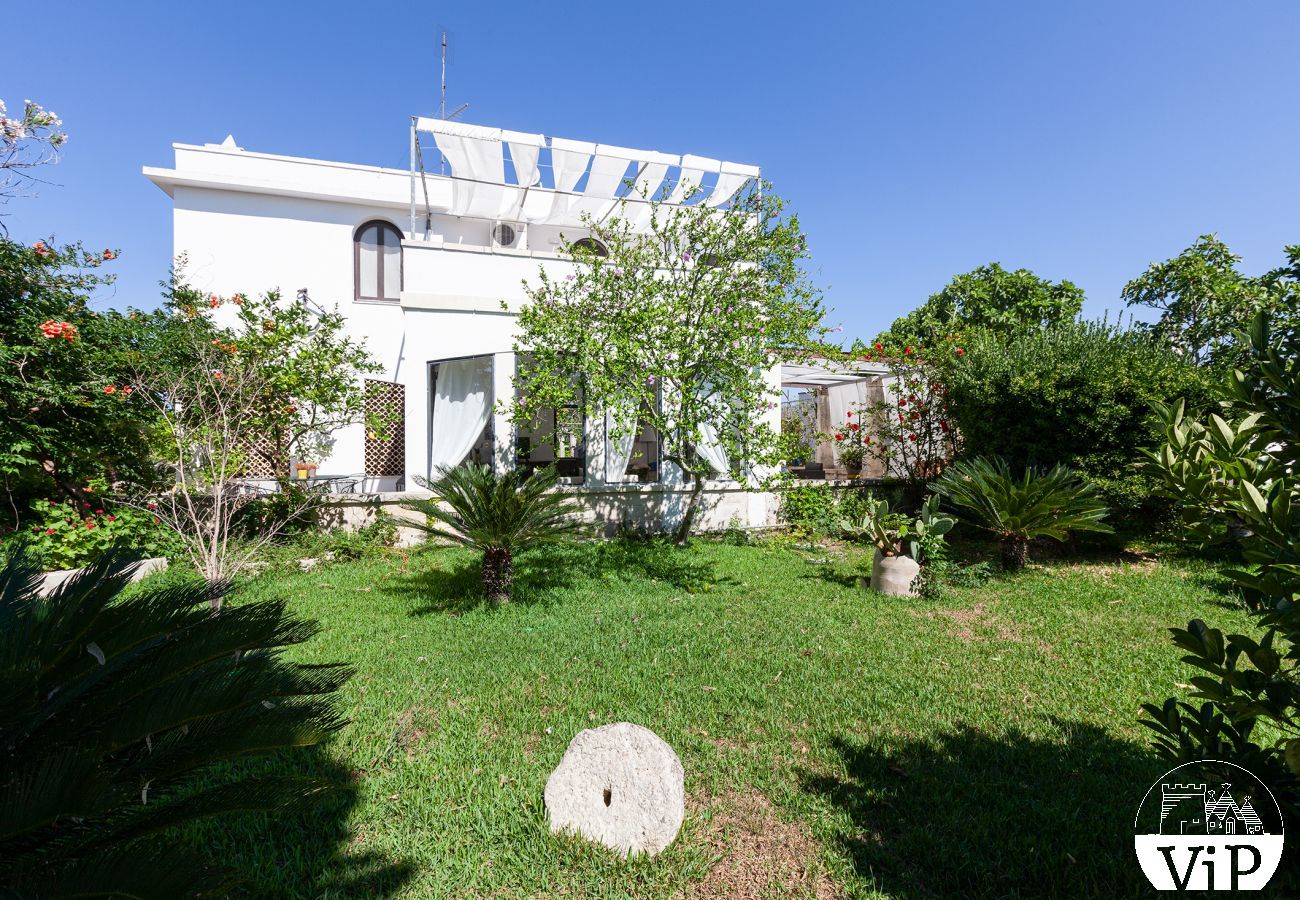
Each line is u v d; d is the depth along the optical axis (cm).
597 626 548
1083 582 698
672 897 232
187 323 798
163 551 736
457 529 609
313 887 234
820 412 1731
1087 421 809
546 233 1366
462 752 330
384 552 852
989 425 930
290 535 840
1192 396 748
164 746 193
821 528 1040
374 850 256
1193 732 190
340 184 1216
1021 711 378
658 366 764
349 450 1126
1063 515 729
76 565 673
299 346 949
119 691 194
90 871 160
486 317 957
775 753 332
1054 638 513
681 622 559
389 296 1230
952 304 2236
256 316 930
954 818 271
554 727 359
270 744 199
